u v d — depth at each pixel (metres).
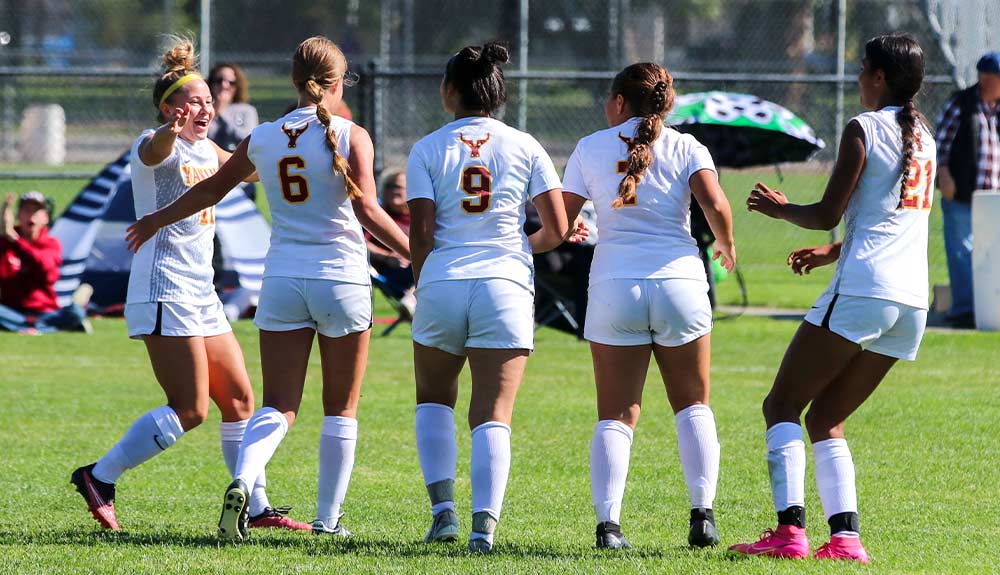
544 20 101.56
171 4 80.75
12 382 32.72
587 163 17.30
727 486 22.12
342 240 17.56
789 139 44.16
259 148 17.48
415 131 84.38
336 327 17.66
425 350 17.12
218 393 18.94
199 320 18.25
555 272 40.91
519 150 17.00
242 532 17.33
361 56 106.31
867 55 16.73
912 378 33.84
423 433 17.48
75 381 33.00
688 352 16.98
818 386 16.52
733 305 48.81
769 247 64.25
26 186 79.12
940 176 42.66
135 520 19.59
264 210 66.81
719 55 104.31
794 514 16.34
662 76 17.30
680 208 16.98
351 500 21.20
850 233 16.41
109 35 105.31
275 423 17.33
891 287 16.02
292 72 17.89
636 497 21.31
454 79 17.22
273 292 17.44
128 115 95.56
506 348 16.70
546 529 19.05
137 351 38.31
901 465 23.66
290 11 112.19
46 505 20.41
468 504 21.02
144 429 18.16
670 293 16.64
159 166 18.00
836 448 16.72
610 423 17.30
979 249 41.81
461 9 110.69
